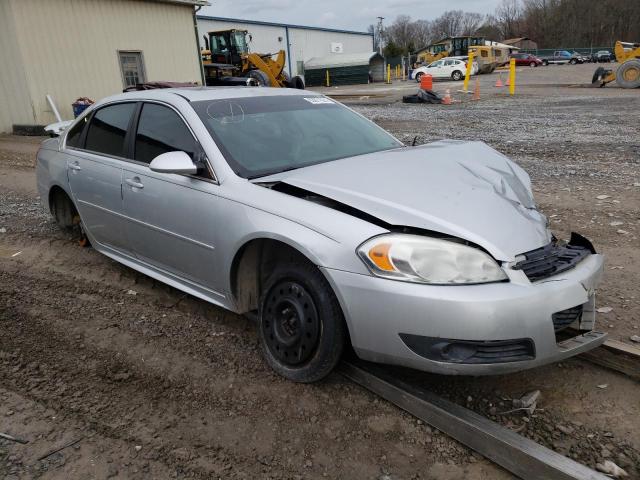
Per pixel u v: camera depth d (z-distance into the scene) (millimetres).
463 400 2883
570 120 14000
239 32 25625
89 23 17562
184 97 3812
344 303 2629
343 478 2398
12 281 4586
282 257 3129
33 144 14289
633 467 2412
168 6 20094
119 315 3947
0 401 2934
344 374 3086
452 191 2938
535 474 2316
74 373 3209
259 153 3498
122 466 2463
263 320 3166
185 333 3678
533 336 2467
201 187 3357
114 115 4348
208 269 3396
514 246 2629
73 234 5559
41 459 2506
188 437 2660
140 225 3887
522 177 3477
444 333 2428
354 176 3082
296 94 4328
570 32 97062
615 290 4035
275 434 2678
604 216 5805
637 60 23797
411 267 2484
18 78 16297
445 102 20484
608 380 3035
